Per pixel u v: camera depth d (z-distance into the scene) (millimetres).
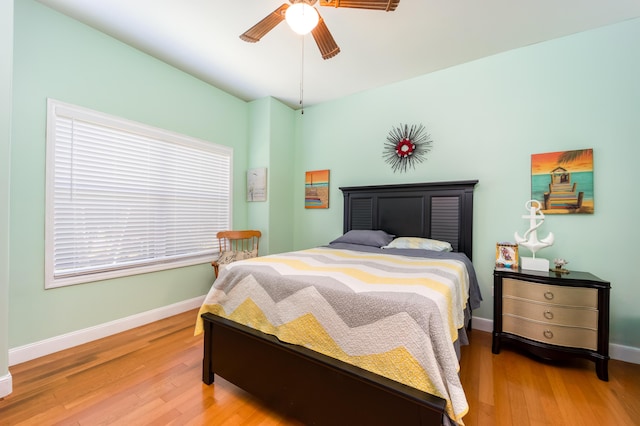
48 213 1979
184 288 2941
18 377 1695
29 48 1877
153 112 2617
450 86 2736
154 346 2133
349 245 2732
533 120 2361
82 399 1505
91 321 2223
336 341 1200
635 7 1890
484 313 2566
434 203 2764
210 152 3193
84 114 2152
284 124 3688
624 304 2037
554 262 2180
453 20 2029
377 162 3189
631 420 1392
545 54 2312
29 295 1900
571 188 2201
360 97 3307
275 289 1428
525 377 1779
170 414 1404
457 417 922
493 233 2531
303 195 3785
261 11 1974
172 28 2184
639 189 2000
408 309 1062
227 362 1561
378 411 1073
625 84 2045
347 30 2148
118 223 2410
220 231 3287
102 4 1926
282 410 1347
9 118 1525
